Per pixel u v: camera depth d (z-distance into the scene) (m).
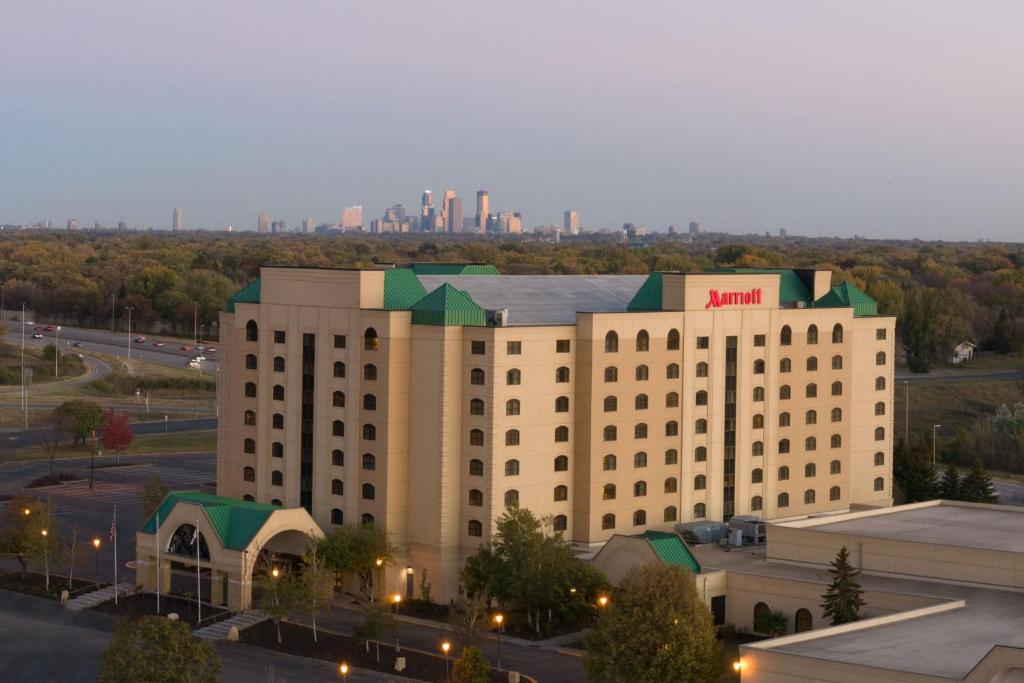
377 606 143.88
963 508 175.12
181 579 173.12
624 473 174.25
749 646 116.31
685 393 180.25
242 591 157.75
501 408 163.38
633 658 125.31
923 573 146.88
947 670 108.62
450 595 165.38
